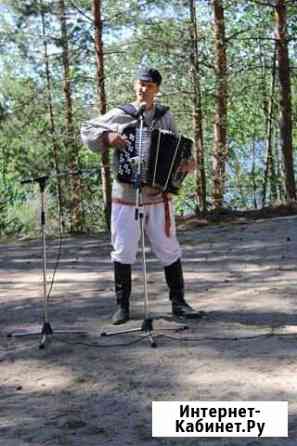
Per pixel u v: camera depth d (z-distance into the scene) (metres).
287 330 5.25
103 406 4.05
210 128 22.36
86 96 19.89
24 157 20.28
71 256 10.20
